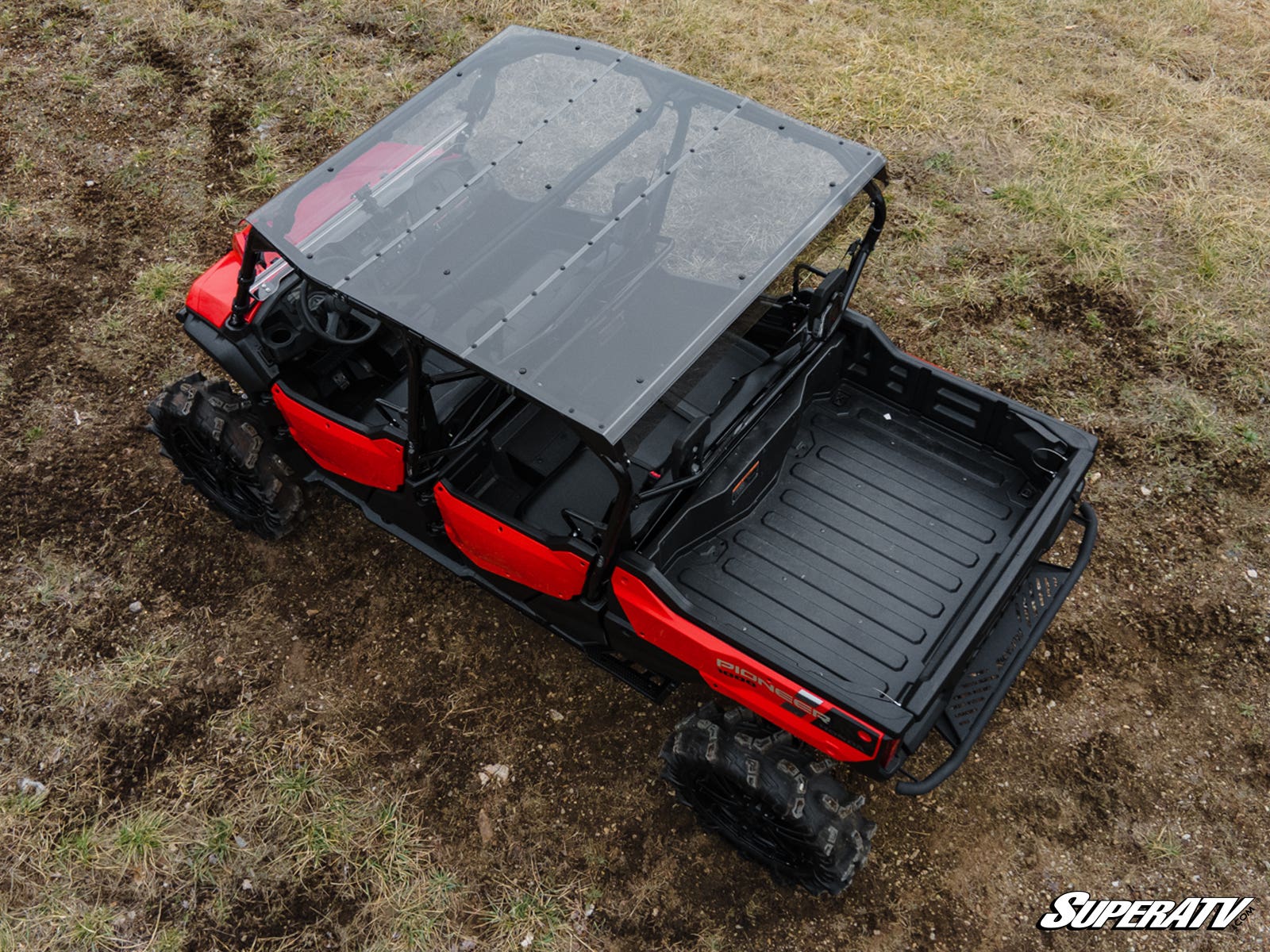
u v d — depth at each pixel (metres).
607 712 5.25
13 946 4.56
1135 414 6.31
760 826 4.32
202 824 4.89
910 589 4.52
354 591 5.70
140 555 5.84
